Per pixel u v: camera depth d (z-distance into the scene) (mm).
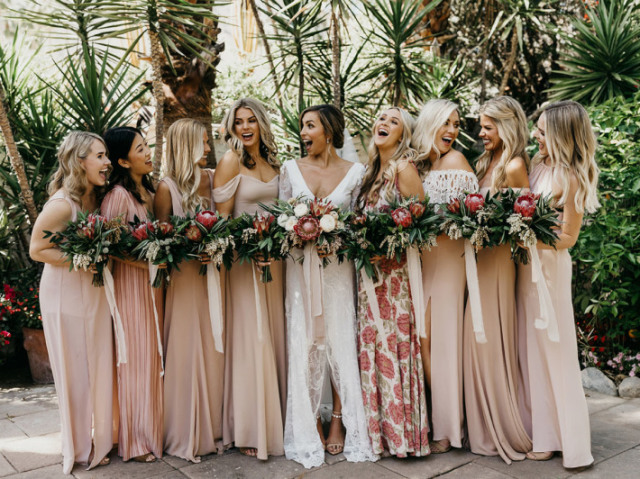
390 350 2809
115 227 2645
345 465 2742
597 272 3834
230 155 2904
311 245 2740
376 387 2844
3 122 3980
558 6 6340
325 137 2916
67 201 2705
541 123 2742
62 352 2670
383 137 2875
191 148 2867
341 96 4805
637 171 3850
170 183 2875
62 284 2703
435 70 5758
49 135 4711
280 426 2871
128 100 4781
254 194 2928
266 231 2691
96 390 2734
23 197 4211
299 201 2783
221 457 2844
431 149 2936
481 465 2711
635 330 4004
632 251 3938
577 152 2658
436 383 2867
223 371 2943
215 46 4410
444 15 5816
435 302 2863
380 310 2850
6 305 4254
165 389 2873
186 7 3887
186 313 2854
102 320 2770
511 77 6742
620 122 4152
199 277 2859
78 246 2564
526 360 2881
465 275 2863
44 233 2645
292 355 2863
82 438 2732
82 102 4488
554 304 2729
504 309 2832
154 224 2670
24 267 5039
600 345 4195
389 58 5148
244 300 2848
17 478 2619
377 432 2805
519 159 2832
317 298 2750
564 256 2766
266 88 6785
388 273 2836
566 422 2664
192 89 4367
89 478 2609
